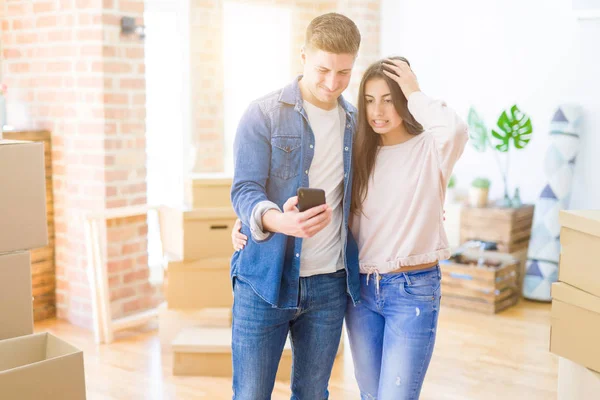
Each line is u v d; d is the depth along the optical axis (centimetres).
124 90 404
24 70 431
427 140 205
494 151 519
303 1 572
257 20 557
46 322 428
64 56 409
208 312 374
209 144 531
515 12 504
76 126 409
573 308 219
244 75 555
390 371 205
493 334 415
